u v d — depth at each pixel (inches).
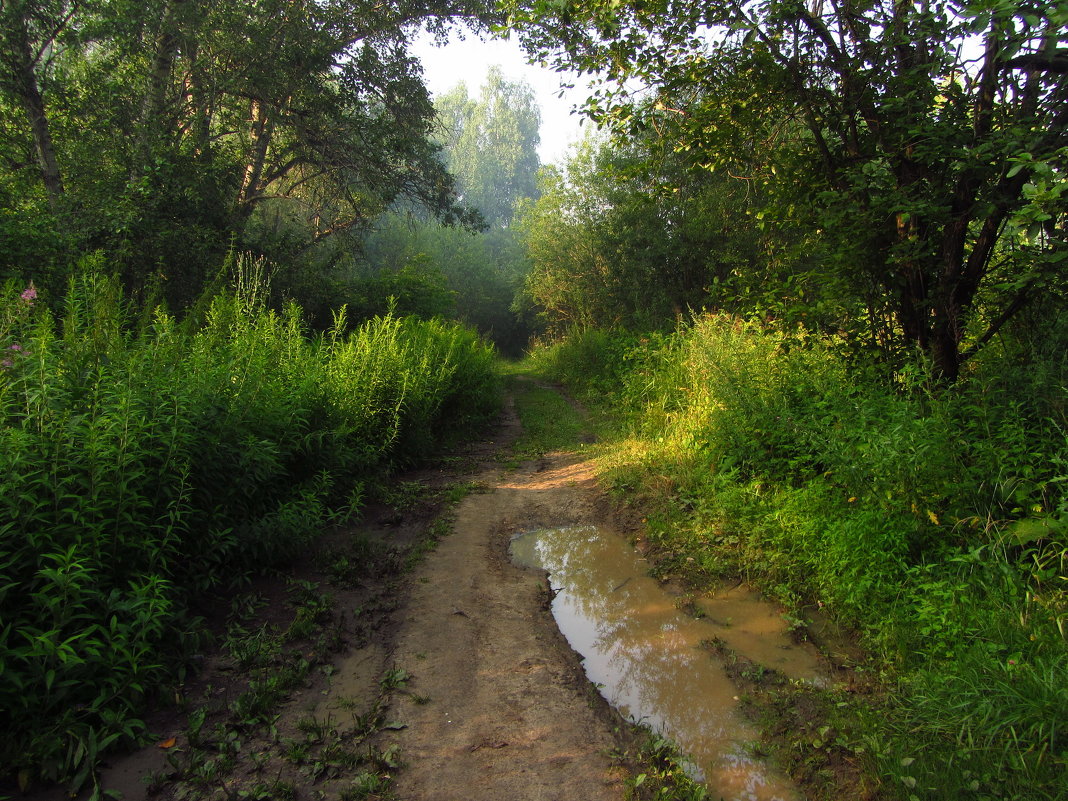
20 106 563.2
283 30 648.4
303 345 319.6
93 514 143.9
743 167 277.9
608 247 968.9
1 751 112.2
